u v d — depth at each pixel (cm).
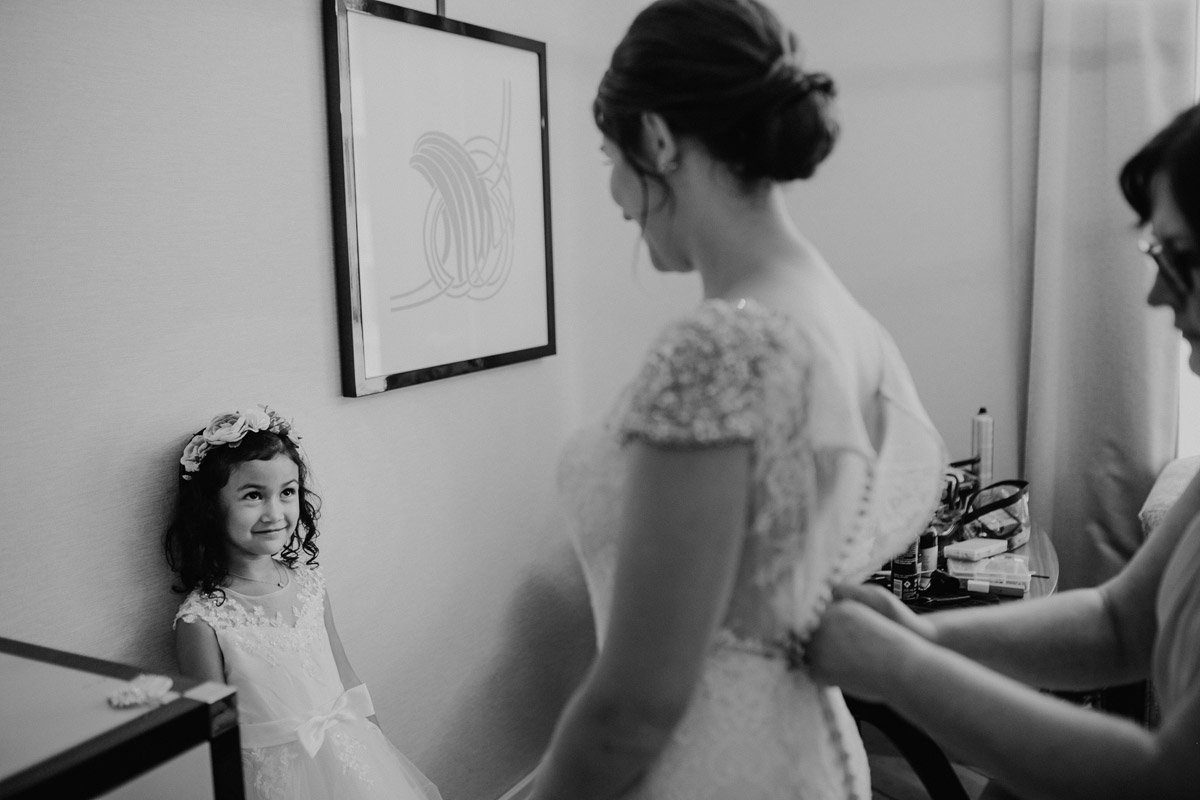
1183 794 69
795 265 93
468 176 238
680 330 86
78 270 161
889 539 105
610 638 83
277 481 179
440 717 246
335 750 186
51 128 156
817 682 93
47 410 158
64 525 161
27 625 157
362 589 221
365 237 211
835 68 321
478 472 254
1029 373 298
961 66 306
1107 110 279
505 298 253
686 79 88
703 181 93
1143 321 281
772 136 88
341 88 203
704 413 81
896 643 86
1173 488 260
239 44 186
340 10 202
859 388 97
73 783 93
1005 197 305
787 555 87
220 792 108
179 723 104
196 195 179
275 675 182
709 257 95
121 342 168
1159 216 77
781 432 83
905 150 316
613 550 96
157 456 175
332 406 211
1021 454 310
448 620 247
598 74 291
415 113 222
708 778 93
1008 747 76
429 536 239
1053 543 300
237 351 189
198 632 176
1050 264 288
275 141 194
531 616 276
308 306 204
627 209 101
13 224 152
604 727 83
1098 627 103
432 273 229
